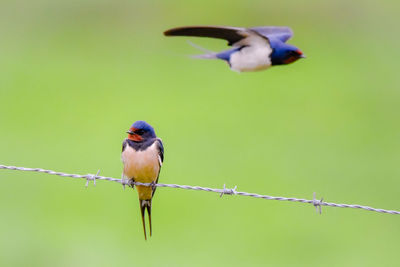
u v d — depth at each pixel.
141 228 14.95
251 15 30.62
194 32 7.22
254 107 22.81
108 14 30.62
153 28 29.92
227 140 20.02
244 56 7.41
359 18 31.30
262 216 15.52
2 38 28.66
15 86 24.30
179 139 19.94
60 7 30.59
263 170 17.84
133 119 21.61
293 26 30.88
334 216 15.60
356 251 14.15
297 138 20.39
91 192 16.48
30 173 17.22
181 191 16.64
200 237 14.80
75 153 18.62
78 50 28.03
